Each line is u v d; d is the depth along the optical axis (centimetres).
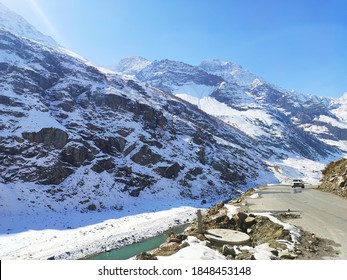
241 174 8806
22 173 4550
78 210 4416
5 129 5009
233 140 12681
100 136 6169
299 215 1627
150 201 5431
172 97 13525
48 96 6844
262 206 2011
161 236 3409
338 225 1379
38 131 5131
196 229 1341
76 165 5222
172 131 8488
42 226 3631
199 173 7288
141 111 7956
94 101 7356
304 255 994
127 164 6022
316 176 12888
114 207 4806
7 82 6247
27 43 8638
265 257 951
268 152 15638
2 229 3403
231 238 1204
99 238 3206
